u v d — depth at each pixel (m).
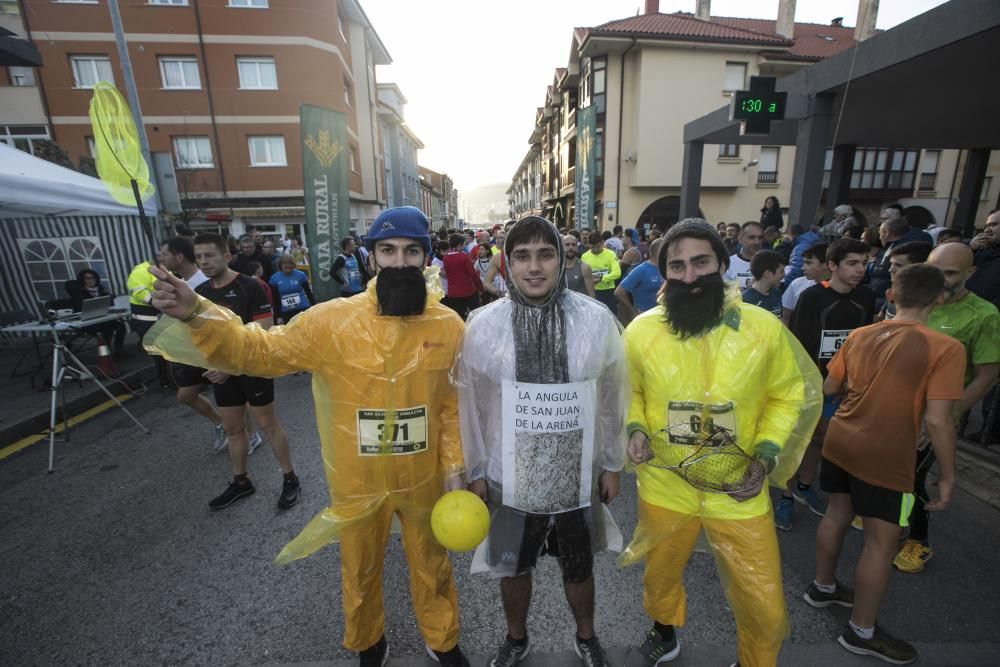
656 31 18.77
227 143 18.39
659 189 20.22
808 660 1.92
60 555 2.67
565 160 27.91
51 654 2.03
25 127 17.50
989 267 3.38
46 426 4.57
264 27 17.86
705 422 1.61
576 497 1.62
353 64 23.61
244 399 3.08
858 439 1.90
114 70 17.50
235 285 3.17
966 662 1.90
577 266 5.39
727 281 1.65
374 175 25.88
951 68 6.80
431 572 1.76
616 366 1.60
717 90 19.23
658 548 1.73
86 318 5.08
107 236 7.81
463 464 1.67
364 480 1.62
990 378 2.28
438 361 1.60
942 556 2.52
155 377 6.10
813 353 2.80
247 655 2.01
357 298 1.60
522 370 1.53
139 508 3.13
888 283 4.34
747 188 20.69
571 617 2.21
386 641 1.97
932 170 23.19
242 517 3.01
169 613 2.25
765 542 1.58
